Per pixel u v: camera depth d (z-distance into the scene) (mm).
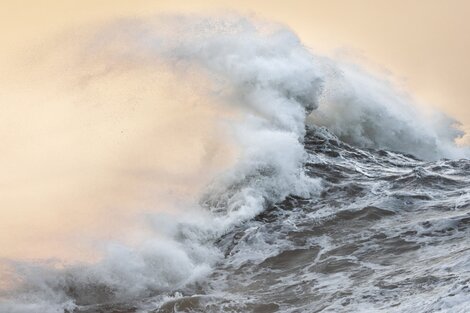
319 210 69375
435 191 72188
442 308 44125
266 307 51188
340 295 50812
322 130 92125
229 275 58125
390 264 55219
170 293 55438
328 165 80438
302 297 51906
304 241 62750
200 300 53438
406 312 44969
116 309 53156
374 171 80312
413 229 61625
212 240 65062
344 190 73750
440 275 50469
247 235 65188
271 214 69875
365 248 59281
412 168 82750
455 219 62531
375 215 66250
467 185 73812
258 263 59781
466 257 53156
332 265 57062
